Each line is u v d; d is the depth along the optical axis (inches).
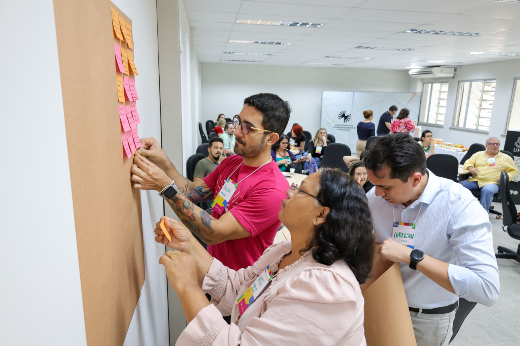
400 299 46.8
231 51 301.0
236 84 436.8
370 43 238.4
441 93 424.5
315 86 447.2
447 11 148.6
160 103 69.1
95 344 23.8
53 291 16.8
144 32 49.6
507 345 96.2
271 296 30.6
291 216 31.9
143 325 44.3
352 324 26.6
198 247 42.9
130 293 35.6
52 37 16.7
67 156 18.6
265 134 49.5
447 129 407.5
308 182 31.8
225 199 52.0
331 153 201.5
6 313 12.9
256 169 51.6
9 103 13.0
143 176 37.8
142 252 43.7
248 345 27.6
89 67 22.5
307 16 163.6
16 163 13.5
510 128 320.2
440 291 51.4
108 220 27.1
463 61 339.9
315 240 29.9
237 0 138.4
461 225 46.7
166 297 75.1
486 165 198.5
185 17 148.6
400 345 44.8
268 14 161.3
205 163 141.7
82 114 21.1
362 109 436.5
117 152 30.0
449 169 189.3
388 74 454.9
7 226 12.9
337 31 197.9
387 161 44.6
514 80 311.7
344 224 28.6
